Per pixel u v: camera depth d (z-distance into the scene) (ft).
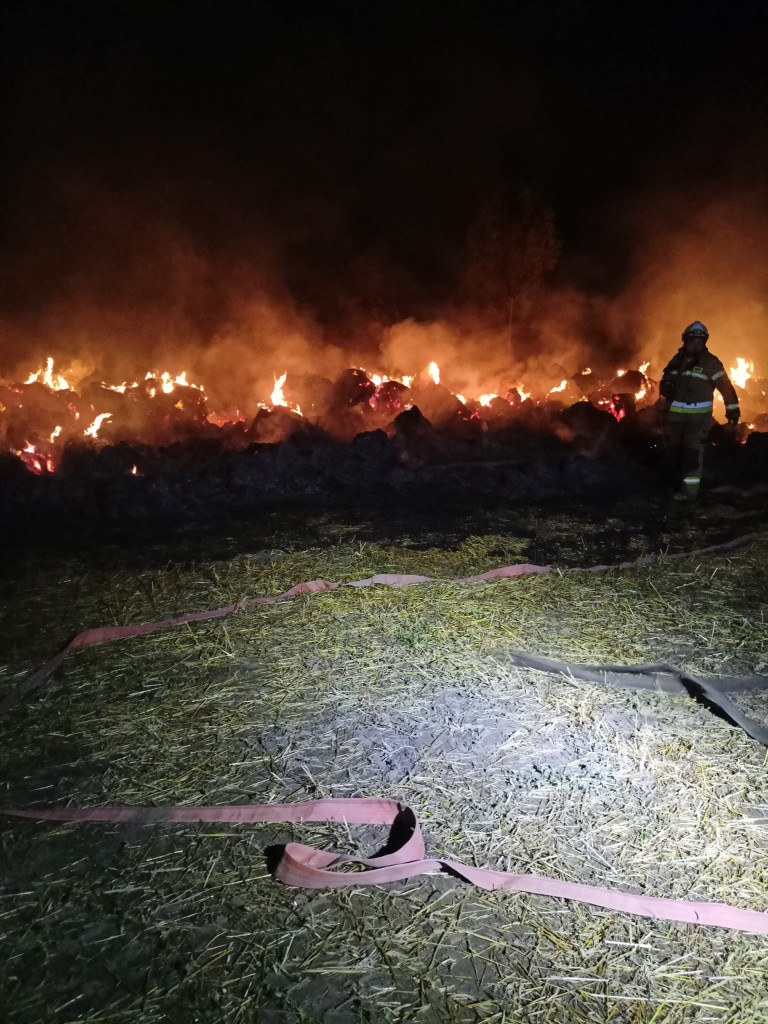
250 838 11.91
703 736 14.43
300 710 15.44
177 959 9.71
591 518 28.96
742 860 11.30
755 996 9.17
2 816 12.41
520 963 9.63
